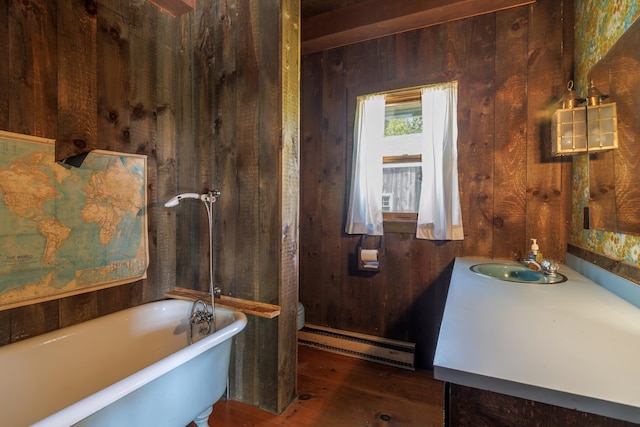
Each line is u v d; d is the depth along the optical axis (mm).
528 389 628
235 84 1878
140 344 1748
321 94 2672
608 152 1414
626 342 811
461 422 732
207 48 1978
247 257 1869
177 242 2158
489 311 1062
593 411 583
